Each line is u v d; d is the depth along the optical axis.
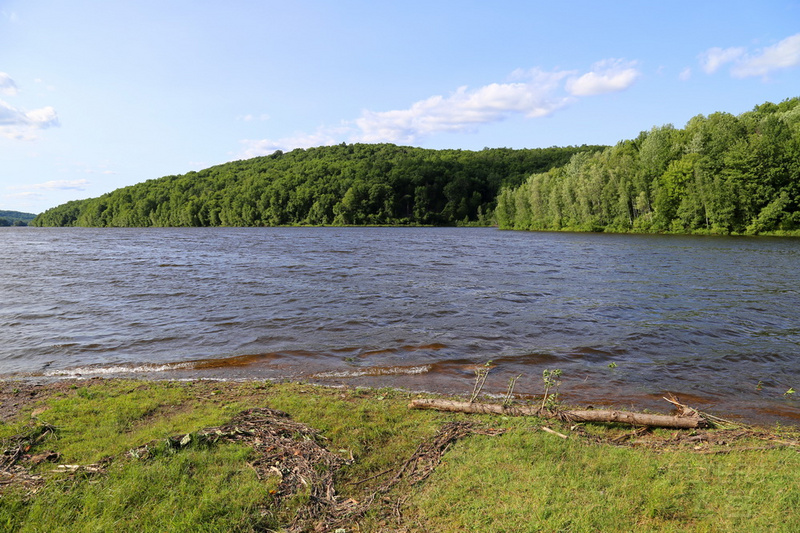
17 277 27.52
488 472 5.79
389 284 24.48
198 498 5.15
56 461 6.05
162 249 51.03
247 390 9.51
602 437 7.16
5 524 4.65
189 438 6.44
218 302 19.69
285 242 63.94
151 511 4.93
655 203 69.06
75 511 4.92
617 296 20.72
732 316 16.77
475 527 4.72
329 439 6.90
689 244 48.72
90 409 8.05
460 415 7.95
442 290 22.52
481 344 13.60
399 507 5.17
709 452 6.50
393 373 11.20
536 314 17.33
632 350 12.97
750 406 9.10
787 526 4.65
